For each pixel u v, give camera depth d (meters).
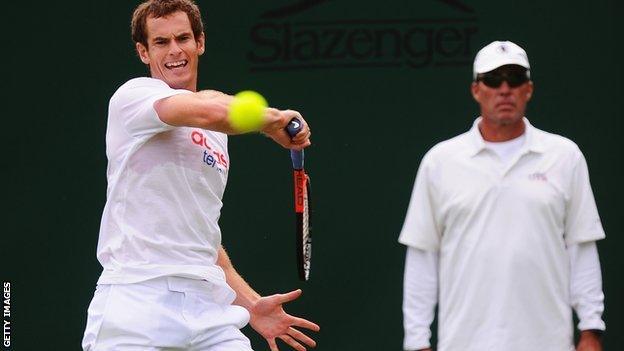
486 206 20.02
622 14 28.02
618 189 28.06
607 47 28.05
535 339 19.78
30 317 28.77
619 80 28.02
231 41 28.50
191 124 15.61
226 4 28.52
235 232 28.59
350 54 28.47
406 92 28.42
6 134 28.83
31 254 28.81
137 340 16.36
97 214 28.88
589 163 28.12
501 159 20.20
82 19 28.75
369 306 28.44
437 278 20.81
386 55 28.42
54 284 28.80
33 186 28.88
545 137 20.44
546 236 19.91
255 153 28.64
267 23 28.53
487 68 20.38
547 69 28.17
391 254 28.41
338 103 28.50
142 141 16.25
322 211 28.48
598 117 28.11
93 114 28.86
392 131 28.47
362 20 28.44
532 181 20.05
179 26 17.00
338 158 28.48
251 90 28.50
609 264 28.06
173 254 16.52
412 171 28.44
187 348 16.67
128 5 28.77
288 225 28.64
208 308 16.88
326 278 28.47
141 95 16.12
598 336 20.14
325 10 28.48
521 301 19.78
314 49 28.48
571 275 20.36
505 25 28.19
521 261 19.80
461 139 20.58
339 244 28.50
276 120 15.31
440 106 28.38
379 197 28.48
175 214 16.52
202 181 16.70
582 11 28.08
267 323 18.47
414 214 20.72
